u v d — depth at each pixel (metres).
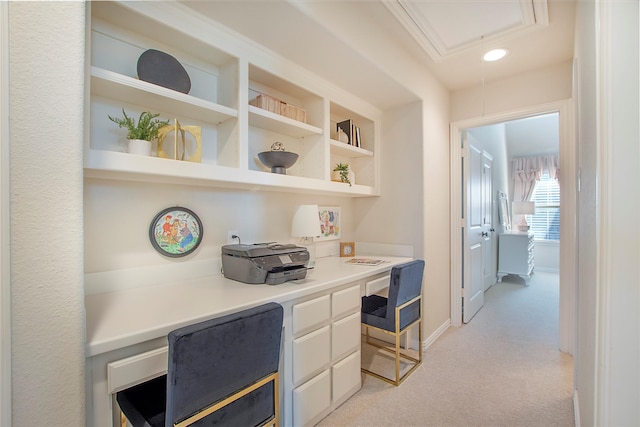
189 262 1.62
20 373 0.65
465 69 2.55
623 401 0.60
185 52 1.55
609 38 0.62
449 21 1.92
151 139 1.33
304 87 1.98
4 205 0.60
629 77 0.60
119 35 1.36
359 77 2.05
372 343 2.56
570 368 2.13
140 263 1.45
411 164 2.53
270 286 1.48
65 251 0.72
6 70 0.61
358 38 1.74
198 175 1.38
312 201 2.40
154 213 1.50
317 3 1.48
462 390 1.87
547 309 3.46
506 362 2.22
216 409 0.94
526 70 2.57
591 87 0.93
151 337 0.95
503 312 3.36
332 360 1.64
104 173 1.21
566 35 2.06
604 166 0.62
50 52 0.70
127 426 1.11
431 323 2.58
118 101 1.37
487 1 1.74
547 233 5.84
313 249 2.40
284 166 1.85
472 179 3.26
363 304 2.26
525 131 5.64
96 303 1.19
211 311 1.10
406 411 1.67
